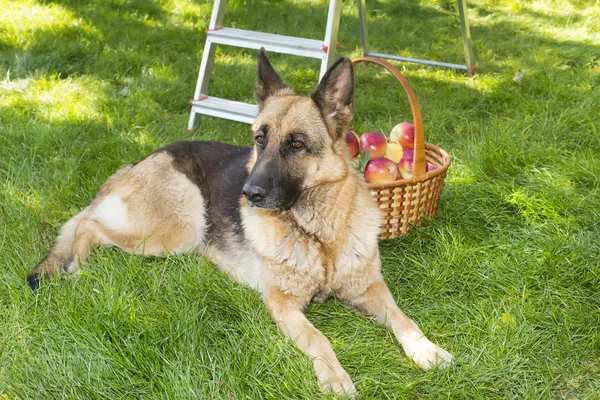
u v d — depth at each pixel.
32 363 3.09
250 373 3.01
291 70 8.09
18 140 5.59
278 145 3.59
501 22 10.52
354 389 3.00
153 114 6.54
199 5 10.98
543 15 10.95
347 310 3.74
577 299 3.67
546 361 3.22
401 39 9.45
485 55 8.70
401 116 6.66
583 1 11.50
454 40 9.47
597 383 3.04
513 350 3.24
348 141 4.59
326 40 5.93
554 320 3.44
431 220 4.44
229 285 3.84
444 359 3.15
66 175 5.02
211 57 6.57
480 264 3.98
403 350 3.34
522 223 4.48
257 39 6.26
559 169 5.20
